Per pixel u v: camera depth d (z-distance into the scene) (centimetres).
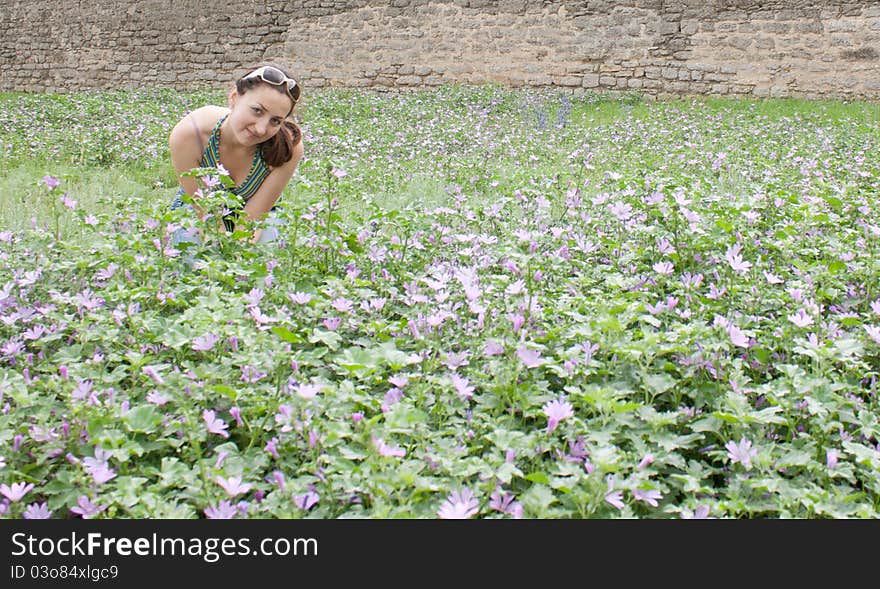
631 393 248
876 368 290
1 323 292
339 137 984
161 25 2055
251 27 1961
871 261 355
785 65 1600
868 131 1164
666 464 229
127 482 194
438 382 246
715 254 379
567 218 460
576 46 1720
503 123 1248
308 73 1928
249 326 271
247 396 232
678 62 1662
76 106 1394
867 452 213
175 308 323
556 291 337
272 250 373
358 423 208
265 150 423
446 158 837
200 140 416
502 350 249
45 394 250
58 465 218
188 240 395
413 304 318
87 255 360
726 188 648
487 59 1784
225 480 192
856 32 1548
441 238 417
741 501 199
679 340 260
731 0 1617
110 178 762
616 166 798
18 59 2269
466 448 214
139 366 251
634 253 381
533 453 214
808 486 213
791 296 311
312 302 303
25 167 820
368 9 1858
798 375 240
